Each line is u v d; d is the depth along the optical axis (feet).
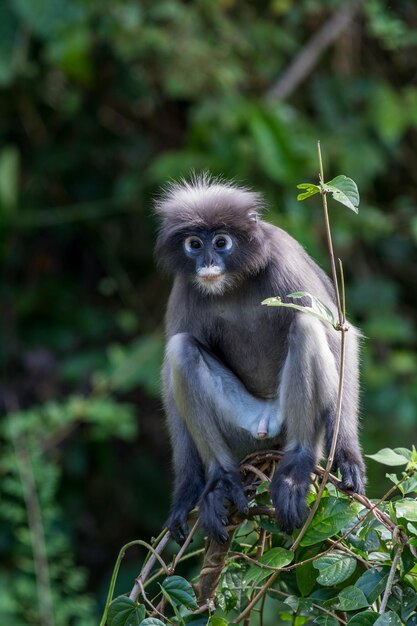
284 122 44.65
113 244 52.54
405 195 53.52
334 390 21.65
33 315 51.49
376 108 48.67
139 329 51.62
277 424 22.65
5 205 47.65
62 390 49.44
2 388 49.42
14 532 42.98
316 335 21.65
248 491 21.39
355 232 47.55
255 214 23.70
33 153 52.80
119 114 52.65
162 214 24.89
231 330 24.34
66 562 40.86
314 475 21.22
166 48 47.16
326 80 51.03
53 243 53.31
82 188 52.70
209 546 20.59
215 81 47.91
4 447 43.80
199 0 48.47
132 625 18.43
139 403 51.06
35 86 52.01
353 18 52.08
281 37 50.11
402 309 53.47
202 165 44.78
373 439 44.57
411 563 17.83
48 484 41.04
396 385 47.06
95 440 47.88
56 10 45.88
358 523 18.35
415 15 51.80
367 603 17.56
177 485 23.17
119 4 47.32
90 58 49.80
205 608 18.81
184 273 23.99
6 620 39.50
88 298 53.06
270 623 34.14
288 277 23.40
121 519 49.78
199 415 22.68
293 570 20.42
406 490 18.37
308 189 17.57
